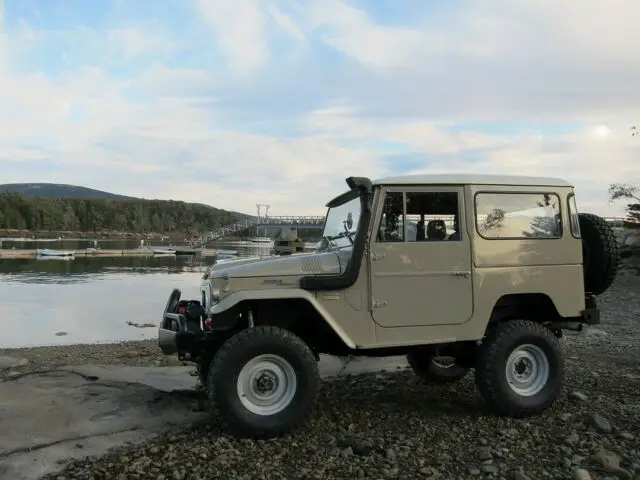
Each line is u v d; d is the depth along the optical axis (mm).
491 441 4848
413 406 5938
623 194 23812
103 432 4953
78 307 22250
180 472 4160
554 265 5695
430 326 5371
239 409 4793
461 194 5488
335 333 5137
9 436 4742
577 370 7551
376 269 5273
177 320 5434
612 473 4195
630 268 21125
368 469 4281
